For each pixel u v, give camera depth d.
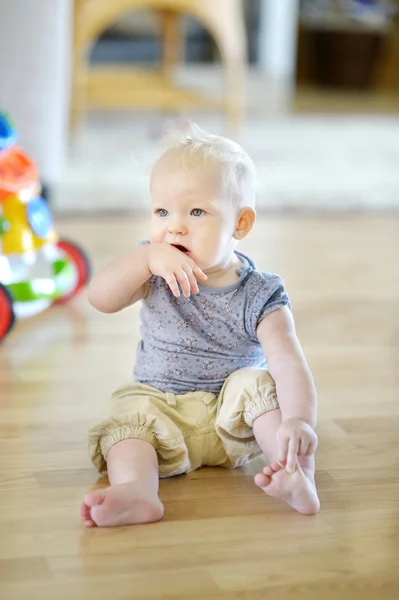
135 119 4.56
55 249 2.03
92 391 1.60
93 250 2.45
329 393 1.62
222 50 3.94
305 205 3.03
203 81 5.20
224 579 1.04
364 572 1.07
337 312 2.08
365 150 3.94
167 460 1.28
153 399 1.29
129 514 1.15
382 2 5.86
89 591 1.01
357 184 3.33
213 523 1.17
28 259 1.87
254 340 1.32
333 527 1.17
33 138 2.98
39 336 1.86
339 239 2.71
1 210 1.82
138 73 4.43
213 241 1.27
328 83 5.96
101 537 1.12
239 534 1.14
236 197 1.28
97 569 1.06
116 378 1.66
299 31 6.05
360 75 5.82
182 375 1.32
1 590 1.01
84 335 1.88
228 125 4.07
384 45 5.85
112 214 2.83
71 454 1.36
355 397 1.61
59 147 3.10
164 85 4.18
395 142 4.16
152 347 1.34
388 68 5.94
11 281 1.89
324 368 1.74
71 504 1.21
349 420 1.51
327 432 1.46
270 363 1.26
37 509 1.19
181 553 1.10
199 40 5.88
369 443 1.43
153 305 1.32
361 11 5.73
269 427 1.23
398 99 5.57
